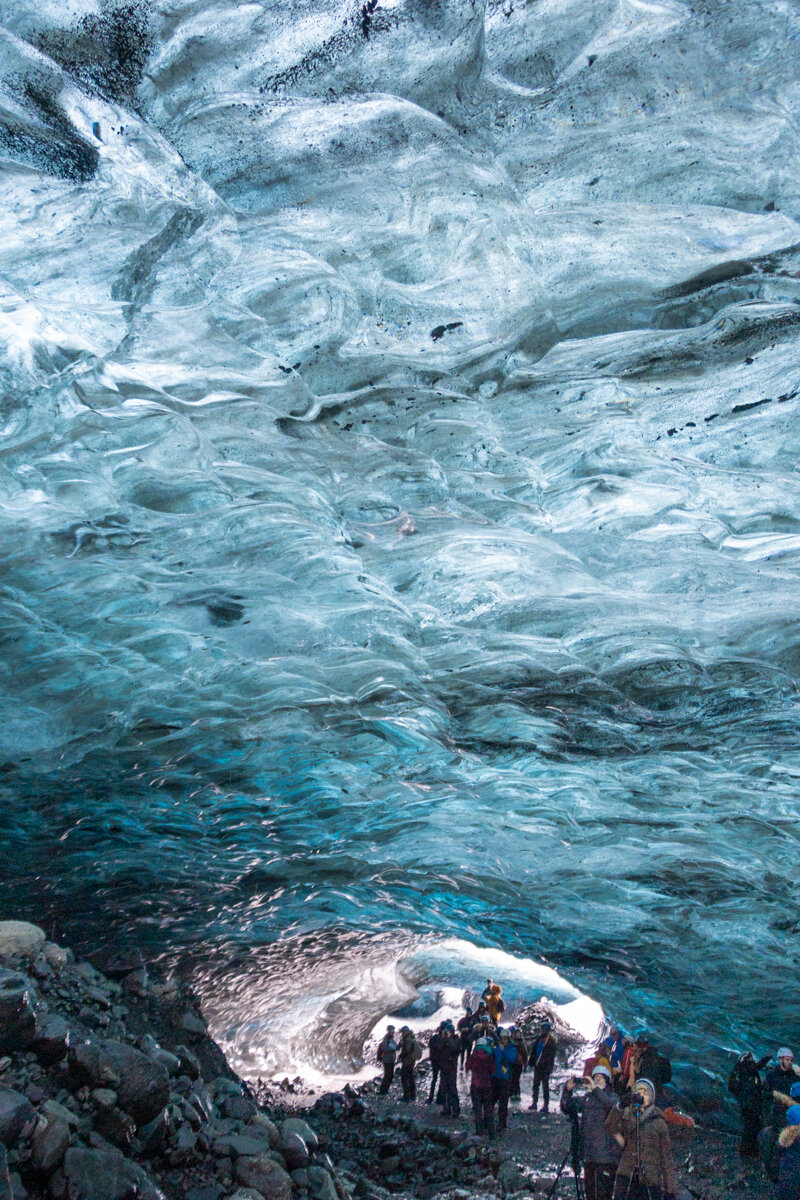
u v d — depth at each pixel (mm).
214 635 10484
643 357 18516
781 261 19234
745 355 18109
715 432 17328
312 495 13984
